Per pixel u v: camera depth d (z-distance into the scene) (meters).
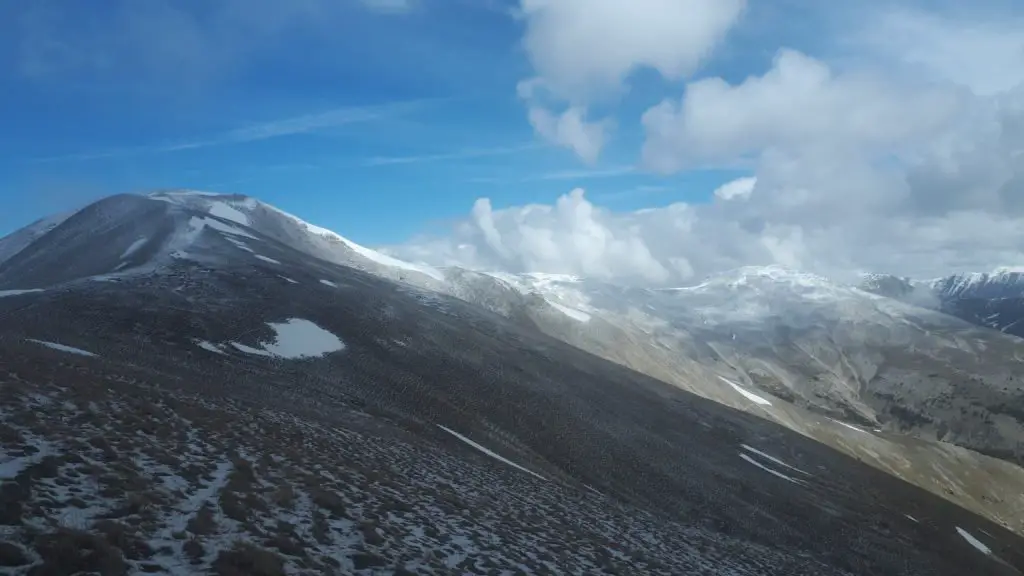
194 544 11.45
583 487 38.62
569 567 18.17
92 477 13.16
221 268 66.06
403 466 25.12
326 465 20.42
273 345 47.50
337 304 63.00
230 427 21.22
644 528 30.30
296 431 24.47
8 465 12.41
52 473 12.70
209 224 90.75
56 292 49.56
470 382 53.12
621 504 36.81
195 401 24.25
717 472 53.19
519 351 74.12
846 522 53.09
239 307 53.44
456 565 15.14
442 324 72.50
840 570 41.00
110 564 9.95
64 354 27.25
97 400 18.95
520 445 43.53
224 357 41.88
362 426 31.78
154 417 19.22
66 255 83.00
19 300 46.56
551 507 27.23
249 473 16.66
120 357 33.66
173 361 36.66
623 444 50.97
